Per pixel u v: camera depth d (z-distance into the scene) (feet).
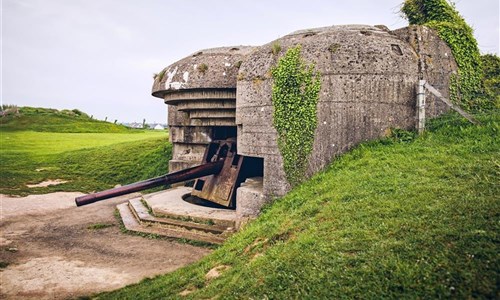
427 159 22.38
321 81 27.02
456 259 11.92
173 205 38.86
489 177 17.89
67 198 53.01
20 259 27.66
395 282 11.75
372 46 27.22
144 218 36.42
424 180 19.33
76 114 220.84
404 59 27.66
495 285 10.59
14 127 156.15
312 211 20.15
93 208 46.68
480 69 34.24
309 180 26.61
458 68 32.09
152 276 23.82
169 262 26.55
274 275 14.69
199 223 33.65
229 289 15.43
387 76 26.86
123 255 28.27
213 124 41.39
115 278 23.76
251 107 30.81
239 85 32.30
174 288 18.78
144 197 44.42
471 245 12.36
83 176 66.85
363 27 30.91
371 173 22.35
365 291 11.84
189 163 53.78
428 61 29.22
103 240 32.42
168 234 32.78
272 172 29.01
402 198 17.57
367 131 26.66
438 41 30.68
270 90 29.35
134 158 71.36
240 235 23.38
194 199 45.03
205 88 36.65
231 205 36.45
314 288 12.85
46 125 165.58
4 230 36.19
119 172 66.64
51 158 78.33
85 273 24.68
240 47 40.98
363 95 26.58
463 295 10.57
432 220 14.65
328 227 17.11
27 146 96.02
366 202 18.39
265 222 23.03
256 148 30.27
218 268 19.19
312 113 27.25
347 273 12.94
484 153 21.62
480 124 25.98
